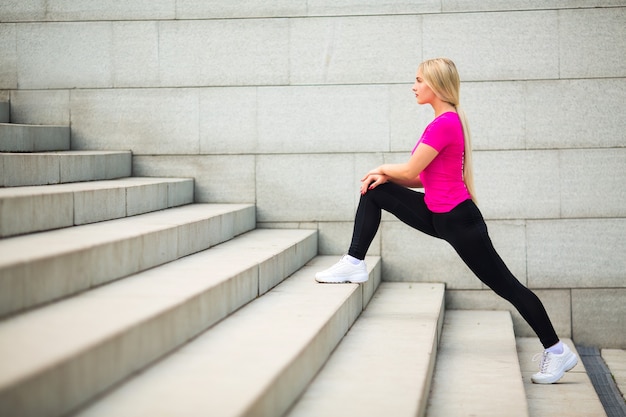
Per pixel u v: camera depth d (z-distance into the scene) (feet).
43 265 11.09
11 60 23.71
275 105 23.09
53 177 18.75
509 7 22.16
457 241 15.76
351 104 22.82
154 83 23.44
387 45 22.63
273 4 22.98
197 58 23.29
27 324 9.89
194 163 23.44
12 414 7.20
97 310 10.86
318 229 23.08
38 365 7.90
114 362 9.48
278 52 23.02
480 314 21.90
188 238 17.10
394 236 22.68
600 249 22.07
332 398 11.73
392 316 17.95
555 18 22.04
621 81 21.89
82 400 8.67
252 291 15.78
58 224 15.24
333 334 14.66
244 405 8.96
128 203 18.48
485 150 22.33
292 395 11.33
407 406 11.32
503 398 14.07
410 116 22.62
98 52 23.52
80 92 23.62
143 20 23.38
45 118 23.72
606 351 21.88
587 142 22.03
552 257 22.20
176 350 11.60
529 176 22.22
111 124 23.61
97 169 21.13
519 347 21.01
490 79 22.27
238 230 21.30
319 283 17.95
